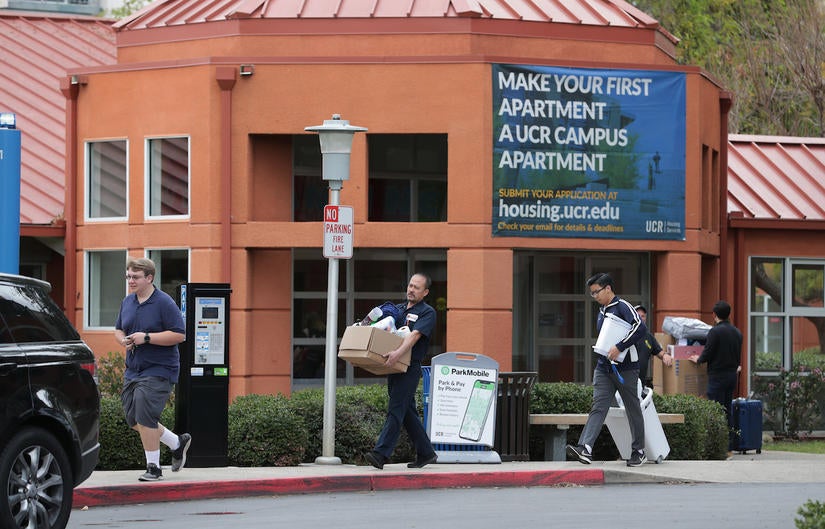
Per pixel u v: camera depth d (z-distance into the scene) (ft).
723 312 70.44
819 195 95.61
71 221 83.25
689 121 80.07
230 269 77.56
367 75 77.10
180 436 49.55
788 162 98.73
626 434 56.65
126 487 45.62
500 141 76.54
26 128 96.53
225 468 51.88
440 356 56.24
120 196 81.82
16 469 35.01
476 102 76.28
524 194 76.74
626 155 78.43
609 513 42.45
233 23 78.79
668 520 40.60
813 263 92.17
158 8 85.51
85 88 82.89
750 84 148.05
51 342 37.29
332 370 54.90
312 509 43.83
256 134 78.33
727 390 70.49
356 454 57.52
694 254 80.07
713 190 87.35
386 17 77.66
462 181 76.38
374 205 81.87
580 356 82.07
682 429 62.39
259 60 77.56
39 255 91.56
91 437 38.24
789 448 81.25
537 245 77.05
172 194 79.36
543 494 48.52
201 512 43.19
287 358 80.07
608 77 78.23
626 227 78.38
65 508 36.55
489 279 76.13
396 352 50.24
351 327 50.57
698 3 153.58
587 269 82.23
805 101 148.36
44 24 109.70
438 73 76.69
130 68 80.69
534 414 60.13
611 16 82.07
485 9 78.18
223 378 52.16
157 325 46.62
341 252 55.06
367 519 40.98
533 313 81.41
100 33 110.93
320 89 77.30
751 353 90.94
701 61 150.82
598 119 78.07
